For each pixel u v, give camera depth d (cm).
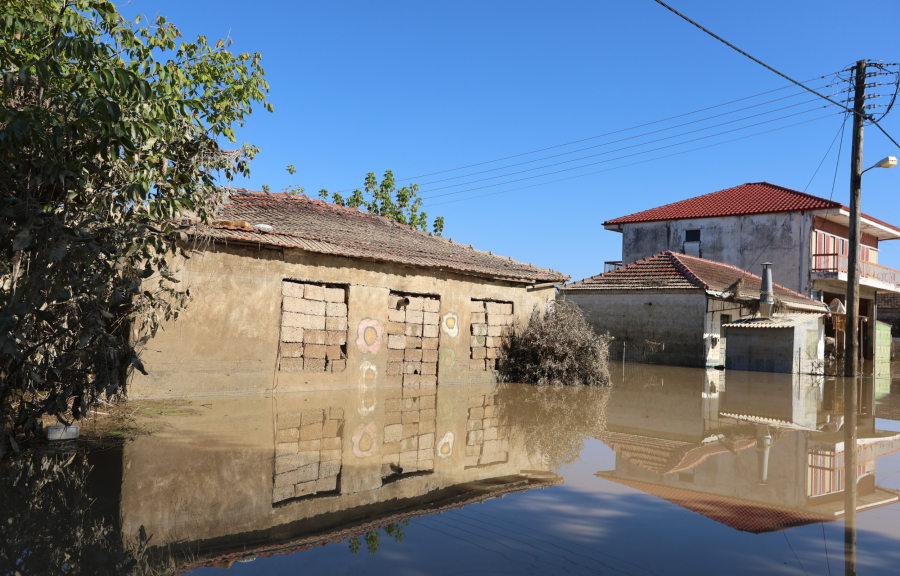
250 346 977
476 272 1331
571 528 417
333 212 1625
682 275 2089
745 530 421
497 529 411
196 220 870
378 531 403
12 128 469
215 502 447
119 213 596
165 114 599
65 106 517
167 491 464
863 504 490
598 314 2192
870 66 1786
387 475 549
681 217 3072
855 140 1823
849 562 365
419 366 1253
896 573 349
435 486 520
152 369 861
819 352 2473
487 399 1088
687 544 390
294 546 372
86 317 550
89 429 648
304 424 759
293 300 1042
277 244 978
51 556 343
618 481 552
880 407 1162
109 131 509
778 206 2834
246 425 727
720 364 2072
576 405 1048
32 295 493
